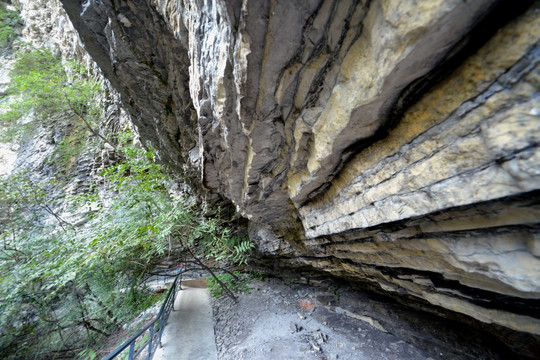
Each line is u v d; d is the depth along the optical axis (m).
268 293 7.09
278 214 4.59
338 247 3.41
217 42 1.86
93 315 7.18
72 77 10.92
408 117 1.33
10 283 5.01
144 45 3.70
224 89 2.04
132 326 6.98
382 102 1.29
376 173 1.71
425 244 1.80
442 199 1.26
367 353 3.86
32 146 12.92
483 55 0.92
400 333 3.92
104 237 4.61
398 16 0.90
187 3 2.29
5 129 11.78
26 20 14.72
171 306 6.78
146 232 4.73
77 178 10.76
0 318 5.23
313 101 1.76
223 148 3.13
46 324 6.24
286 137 2.37
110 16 3.39
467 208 1.23
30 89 9.34
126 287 6.05
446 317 3.47
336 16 1.25
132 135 8.23
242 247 6.46
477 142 1.03
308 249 4.91
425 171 1.32
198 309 6.86
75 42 10.00
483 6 0.78
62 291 6.45
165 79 4.22
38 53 11.20
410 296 3.75
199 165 5.31
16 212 7.42
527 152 0.87
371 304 4.77
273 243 6.31
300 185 2.72
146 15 3.25
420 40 0.89
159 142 6.47
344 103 1.46
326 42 1.41
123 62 4.12
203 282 10.00
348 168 2.04
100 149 11.27
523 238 1.14
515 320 1.71
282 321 5.39
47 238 6.71
